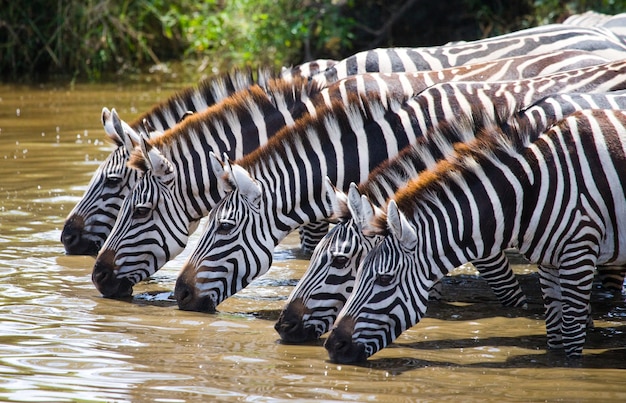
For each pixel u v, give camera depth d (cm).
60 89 2995
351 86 1230
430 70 1373
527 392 855
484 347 1004
